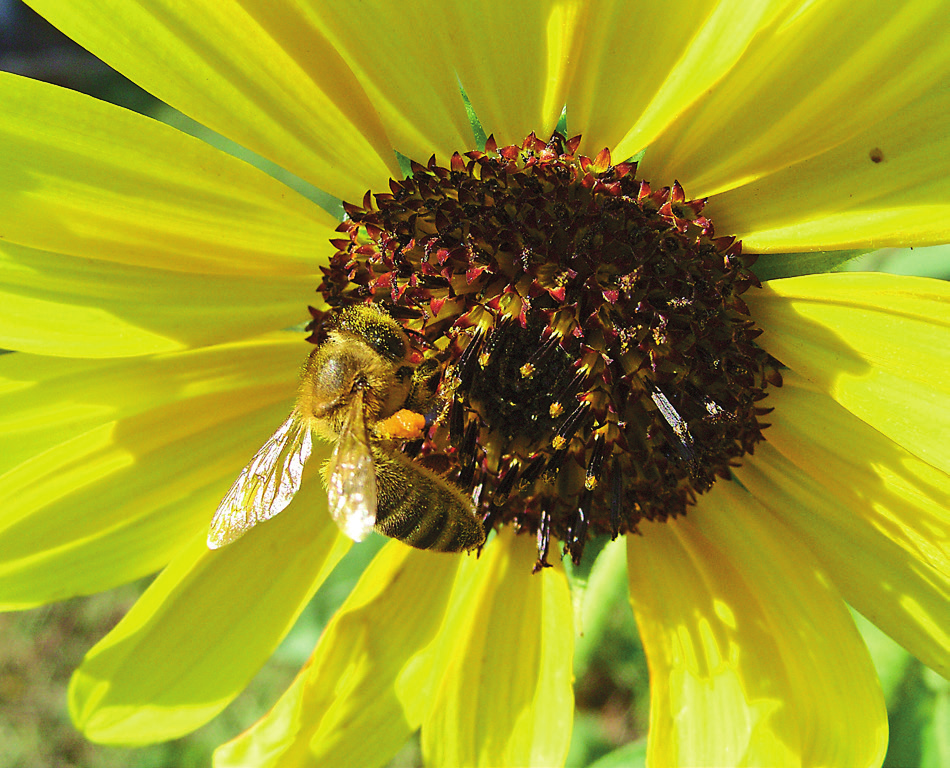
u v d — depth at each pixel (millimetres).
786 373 92
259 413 97
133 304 92
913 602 92
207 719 93
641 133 89
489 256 90
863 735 89
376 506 86
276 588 96
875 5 83
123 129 89
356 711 94
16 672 161
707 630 94
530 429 93
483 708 94
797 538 94
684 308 89
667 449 92
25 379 93
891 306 87
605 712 141
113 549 93
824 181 87
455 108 92
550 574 97
